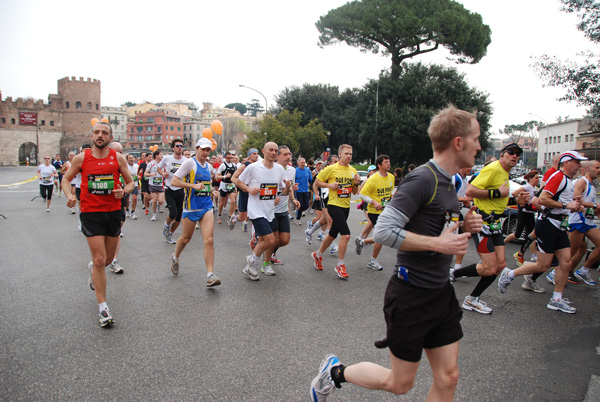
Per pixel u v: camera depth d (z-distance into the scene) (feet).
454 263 20.74
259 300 15.83
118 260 21.91
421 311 6.86
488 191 14.25
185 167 17.19
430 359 7.26
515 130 314.14
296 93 171.22
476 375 10.44
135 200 38.42
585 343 12.53
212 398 9.11
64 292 16.26
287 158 18.94
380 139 116.98
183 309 14.67
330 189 19.74
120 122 423.64
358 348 11.78
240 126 364.17
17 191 67.31
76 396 9.09
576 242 18.26
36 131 251.39
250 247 25.73
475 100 113.39
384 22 108.68
